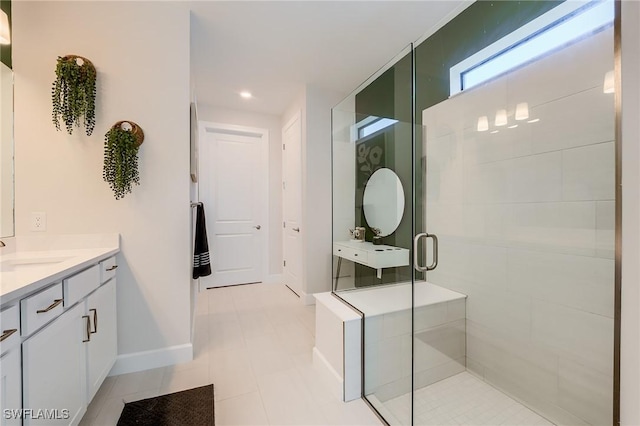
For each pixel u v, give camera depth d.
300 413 1.42
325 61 2.64
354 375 1.53
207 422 1.33
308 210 3.10
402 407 1.50
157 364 1.81
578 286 1.29
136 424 1.31
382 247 2.62
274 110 3.86
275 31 2.18
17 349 0.84
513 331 1.57
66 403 1.10
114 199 1.74
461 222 1.90
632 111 0.82
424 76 2.24
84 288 1.26
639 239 0.81
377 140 2.73
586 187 1.25
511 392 1.57
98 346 1.41
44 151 1.62
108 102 1.73
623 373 0.87
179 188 1.87
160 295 1.84
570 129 1.31
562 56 1.35
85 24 1.69
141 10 1.79
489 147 1.72
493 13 1.75
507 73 1.61
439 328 1.76
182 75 1.87
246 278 3.93
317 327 1.83
